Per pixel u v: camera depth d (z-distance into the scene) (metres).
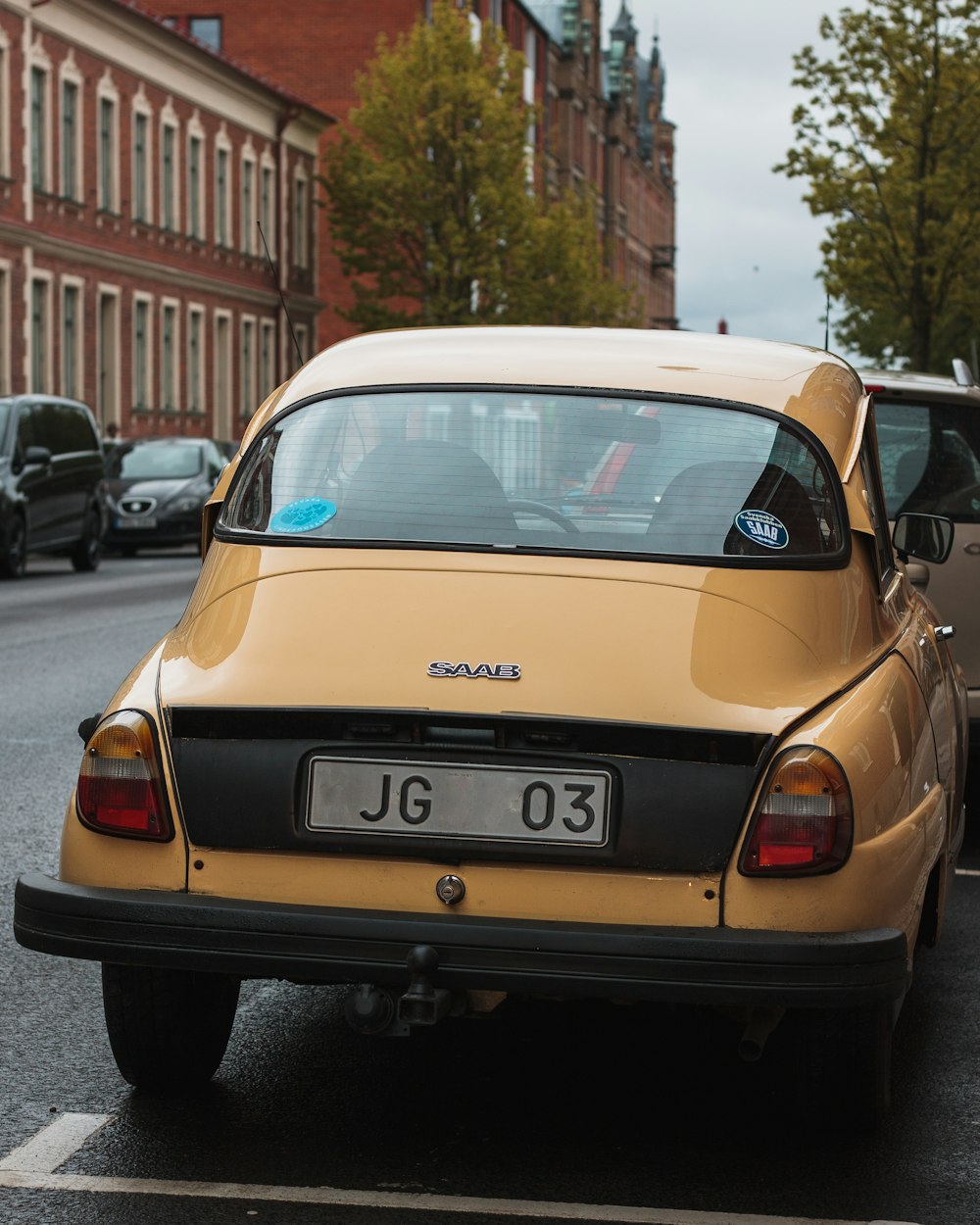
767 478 5.20
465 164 59.12
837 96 40.53
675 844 4.47
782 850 4.44
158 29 50.03
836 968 4.36
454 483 5.22
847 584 5.09
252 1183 4.61
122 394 49.47
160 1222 4.35
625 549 5.01
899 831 4.62
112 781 4.71
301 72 69.50
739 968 4.36
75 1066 5.52
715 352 5.73
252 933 4.52
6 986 6.40
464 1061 5.63
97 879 4.71
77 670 15.37
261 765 4.63
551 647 4.71
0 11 42.00
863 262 41.12
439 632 4.77
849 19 40.16
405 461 5.31
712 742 4.48
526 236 59.66
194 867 4.66
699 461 5.24
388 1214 4.41
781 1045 5.78
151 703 4.78
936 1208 4.50
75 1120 5.04
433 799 4.56
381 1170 4.70
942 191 39.62
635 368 5.55
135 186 50.59
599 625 4.77
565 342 5.75
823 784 4.46
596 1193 4.57
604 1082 5.44
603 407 5.40
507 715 4.53
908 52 39.88
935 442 9.15
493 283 59.28
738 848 4.47
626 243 115.50
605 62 113.88
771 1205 4.50
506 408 5.42
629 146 114.50
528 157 60.72
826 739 4.53
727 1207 4.48
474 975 4.41
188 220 53.88
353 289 60.69
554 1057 5.67
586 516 5.11
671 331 6.08
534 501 5.16
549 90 93.94
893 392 9.13
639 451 5.27
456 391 5.48
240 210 57.62
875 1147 4.93
